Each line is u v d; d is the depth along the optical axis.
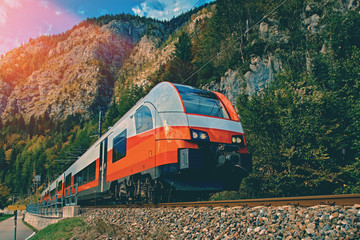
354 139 11.84
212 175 7.77
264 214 4.54
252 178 13.66
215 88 39.56
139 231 6.90
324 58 19.77
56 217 18.55
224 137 7.99
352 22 21.86
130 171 9.51
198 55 57.78
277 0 43.72
